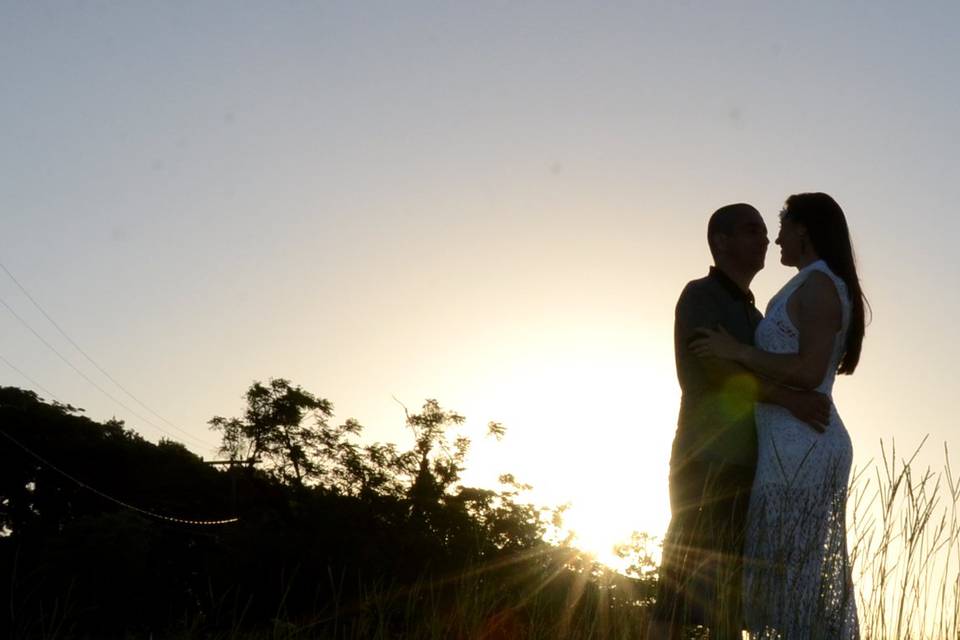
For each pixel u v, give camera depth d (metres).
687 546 4.42
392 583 4.32
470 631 4.23
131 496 44.69
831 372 4.51
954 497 4.10
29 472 43.66
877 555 4.15
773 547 4.22
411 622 4.28
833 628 4.07
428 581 4.35
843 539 4.14
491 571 4.40
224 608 4.21
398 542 32.56
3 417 43.66
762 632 4.20
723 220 4.82
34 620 3.94
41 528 42.09
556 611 4.37
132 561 25.81
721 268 4.83
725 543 4.34
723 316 4.74
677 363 4.77
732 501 4.46
